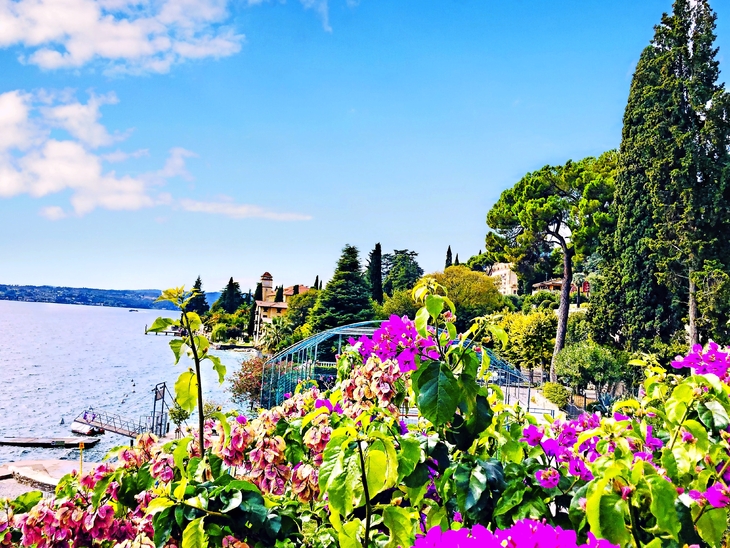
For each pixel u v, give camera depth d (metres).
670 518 1.47
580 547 1.59
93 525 1.97
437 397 2.03
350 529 1.64
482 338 2.36
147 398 39.81
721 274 20.61
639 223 24.89
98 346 90.69
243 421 2.29
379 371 2.46
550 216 30.45
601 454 2.13
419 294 2.35
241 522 1.71
